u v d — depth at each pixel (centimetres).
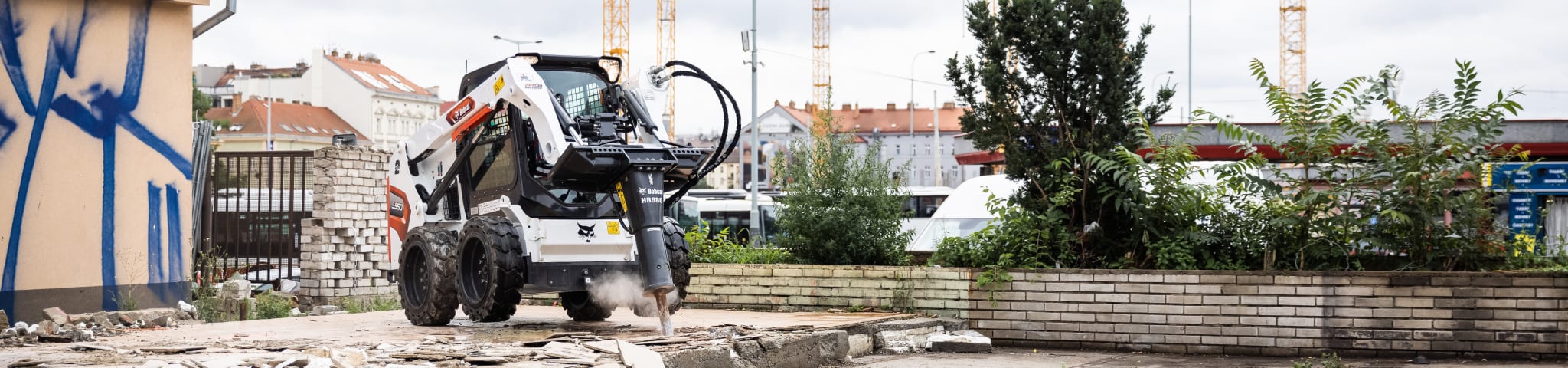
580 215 994
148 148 1181
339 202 1720
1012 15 1219
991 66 1205
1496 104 1112
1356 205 1163
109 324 1075
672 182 1048
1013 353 1115
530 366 755
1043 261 1212
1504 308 1047
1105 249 1205
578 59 1055
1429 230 1109
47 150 1112
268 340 918
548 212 983
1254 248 1153
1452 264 1108
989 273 1170
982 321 1179
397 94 10088
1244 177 1171
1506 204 1334
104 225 1147
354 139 1809
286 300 1625
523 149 992
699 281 1312
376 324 1091
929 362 1038
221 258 1798
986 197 1911
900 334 1122
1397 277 1070
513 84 976
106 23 1151
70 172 1127
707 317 1182
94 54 1143
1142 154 1317
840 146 1314
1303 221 1138
